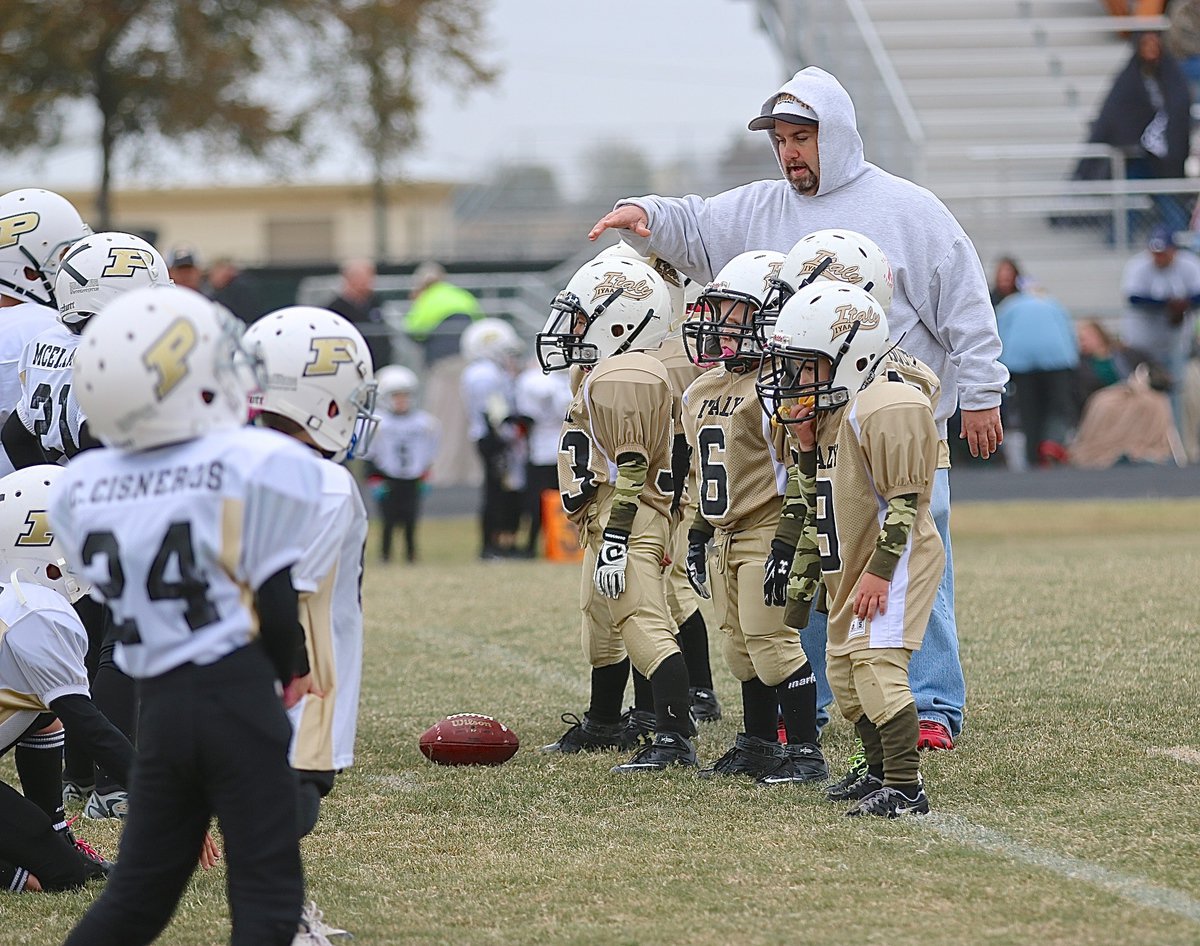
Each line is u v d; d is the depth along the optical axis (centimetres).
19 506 1688
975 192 6900
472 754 2108
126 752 1592
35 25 8794
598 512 2116
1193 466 5575
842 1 7381
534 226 9438
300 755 1419
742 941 1366
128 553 1211
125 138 9444
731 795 1883
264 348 1491
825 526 1773
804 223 2148
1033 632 2845
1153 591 3250
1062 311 5797
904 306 2130
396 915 1482
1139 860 1544
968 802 1794
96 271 1977
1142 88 6569
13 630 1579
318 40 9638
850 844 1638
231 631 1219
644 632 2059
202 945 1434
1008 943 1329
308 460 1240
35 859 1616
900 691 1733
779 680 1955
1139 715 2184
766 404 1897
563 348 2084
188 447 1227
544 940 1394
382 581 4241
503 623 3334
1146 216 6656
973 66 7838
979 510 5522
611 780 1986
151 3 9075
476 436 5100
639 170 9412
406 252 11156
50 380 1983
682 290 2347
